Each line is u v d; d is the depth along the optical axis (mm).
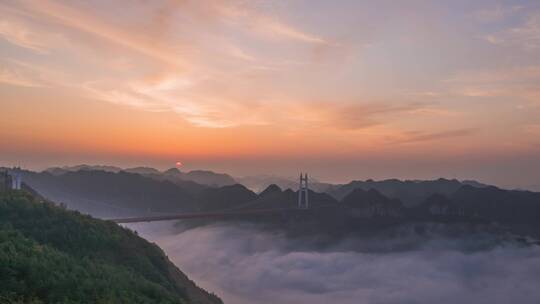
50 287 26562
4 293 24391
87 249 43531
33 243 35719
